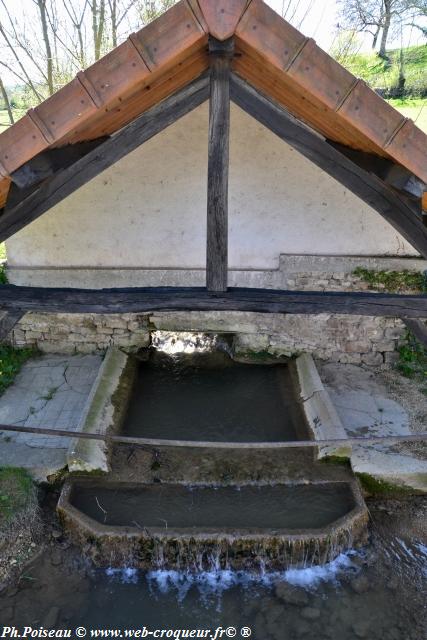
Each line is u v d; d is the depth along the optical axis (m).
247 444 3.87
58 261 6.09
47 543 4.05
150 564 3.93
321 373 6.18
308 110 3.15
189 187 5.72
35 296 3.44
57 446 4.77
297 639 3.42
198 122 5.43
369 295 3.41
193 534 3.88
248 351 6.49
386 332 6.17
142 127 2.92
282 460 4.72
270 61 2.46
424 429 5.12
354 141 3.05
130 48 2.41
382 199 3.02
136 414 5.47
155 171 5.66
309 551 3.91
